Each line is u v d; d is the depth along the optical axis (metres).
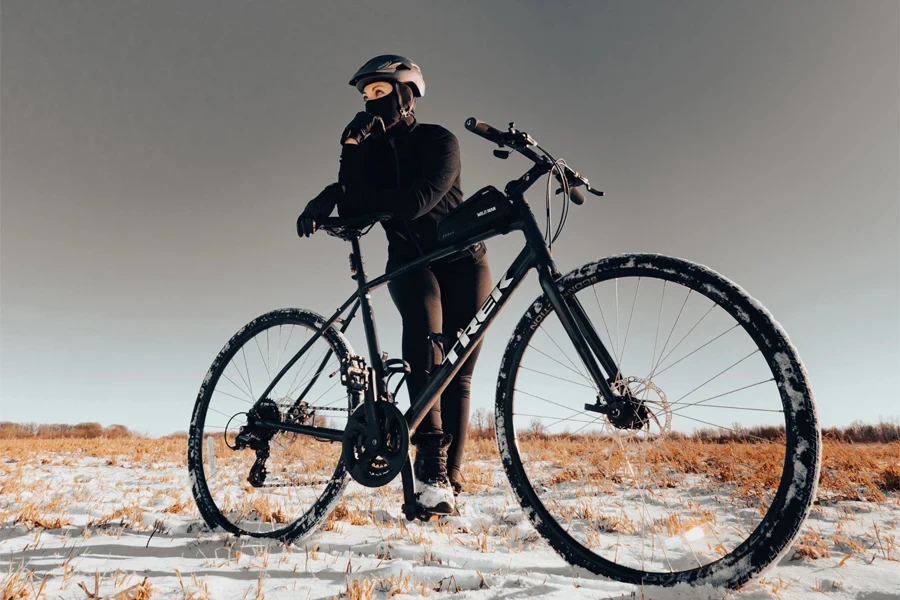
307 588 1.45
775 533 1.24
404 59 2.53
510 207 1.84
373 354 2.06
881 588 1.37
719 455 3.27
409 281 2.39
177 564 1.70
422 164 2.38
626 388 1.54
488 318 1.87
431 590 1.47
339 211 2.37
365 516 2.58
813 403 1.24
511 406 1.75
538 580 1.49
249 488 3.02
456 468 2.50
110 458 7.60
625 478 3.13
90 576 1.56
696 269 1.48
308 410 2.28
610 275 1.62
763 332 1.33
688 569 1.43
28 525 2.33
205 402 2.52
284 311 2.49
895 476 3.14
